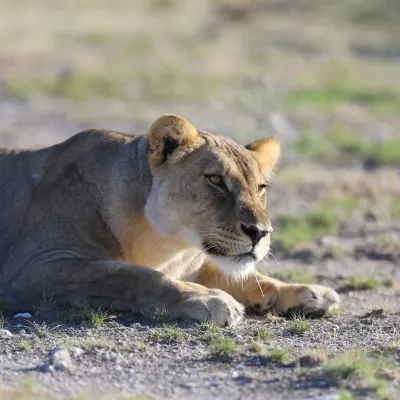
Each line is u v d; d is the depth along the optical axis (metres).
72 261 10.48
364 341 9.67
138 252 10.66
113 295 10.28
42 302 10.51
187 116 31.05
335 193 20.59
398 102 35.25
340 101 35.00
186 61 43.78
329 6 61.22
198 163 10.17
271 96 35.41
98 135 11.12
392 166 24.14
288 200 19.98
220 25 54.72
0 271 10.93
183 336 9.52
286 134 28.14
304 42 50.56
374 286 12.93
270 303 10.90
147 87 36.72
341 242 16.64
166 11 64.69
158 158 10.34
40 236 10.71
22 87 35.78
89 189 10.74
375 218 18.52
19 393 7.78
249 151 10.81
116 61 43.16
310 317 10.81
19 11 60.94
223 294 10.21
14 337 9.55
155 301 10.12
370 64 44.78
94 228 10.63
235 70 41.66
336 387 7.97
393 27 57.25
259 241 9.98
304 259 15.26
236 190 10.10
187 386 8.18
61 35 51.28
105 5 66.25
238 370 8.56
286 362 8.70
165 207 10.24
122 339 9.52
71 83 36.72
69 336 9.62
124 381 8.32
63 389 8.05
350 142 26.00
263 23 56.19
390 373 8.26
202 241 10.14
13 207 11.14
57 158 11.15
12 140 26.95
